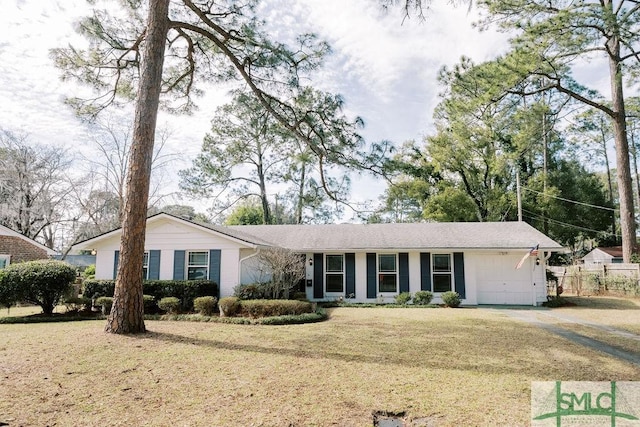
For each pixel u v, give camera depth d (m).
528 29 15.78
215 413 4.12
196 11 10.56
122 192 28.77
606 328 9.67
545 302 15.32
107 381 5.15
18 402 4.37
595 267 20.48
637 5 15.48
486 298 16.44
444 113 28.77
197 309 12.02
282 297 14.22
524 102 19.73
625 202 19.42
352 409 4.26
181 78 12.30
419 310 13.90
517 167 24.20
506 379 5.34
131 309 8.38
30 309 14.37
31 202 28.47
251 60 11.13
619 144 19.73
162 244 14.68
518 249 15.71
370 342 7.79
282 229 20.08
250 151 28.72
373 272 16.77
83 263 30.86
